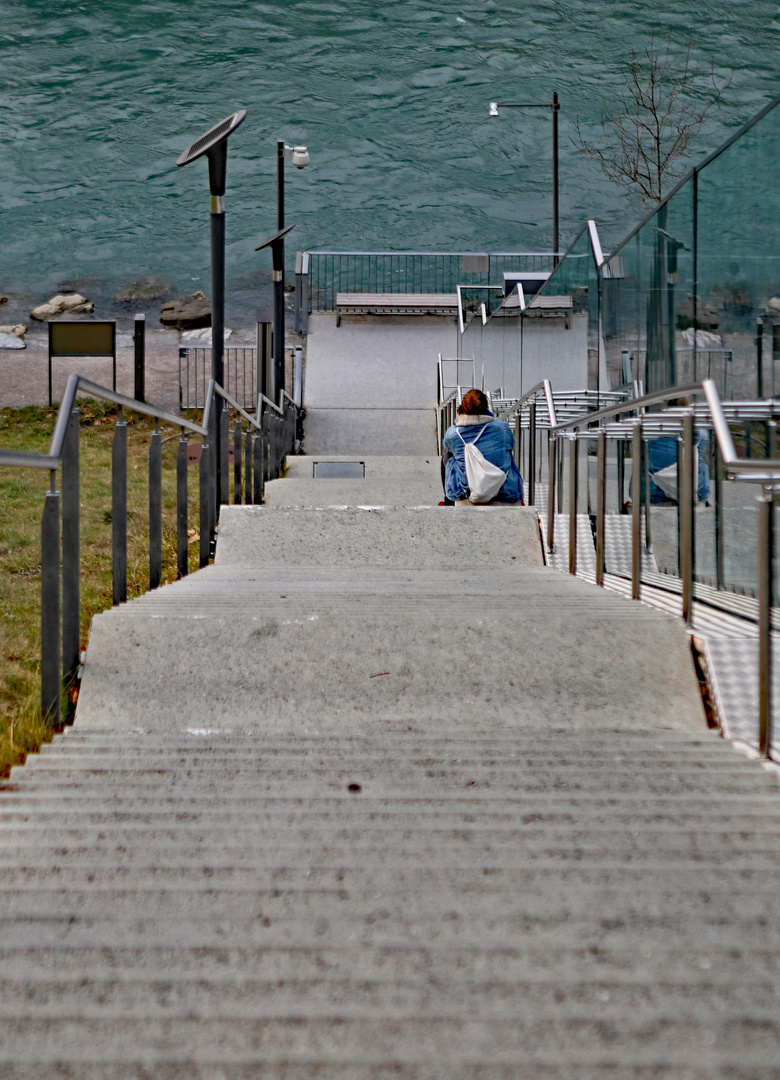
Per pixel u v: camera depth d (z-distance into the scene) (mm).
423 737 6902
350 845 4816
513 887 4418
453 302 47500
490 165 116062
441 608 8906
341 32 142500
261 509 15609
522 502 18078
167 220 98062
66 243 89938
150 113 121812
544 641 8016
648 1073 3215
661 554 12195
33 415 36500
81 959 3838
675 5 143375
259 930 4051
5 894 4328
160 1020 3441
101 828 5066
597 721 7648
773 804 5445
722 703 7422
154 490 11344
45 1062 3258
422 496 22906
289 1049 3352
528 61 135500
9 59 129500
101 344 37219
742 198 10453
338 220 103938
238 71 133000
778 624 7762
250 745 6688
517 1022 3426
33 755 6305
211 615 8172
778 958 3828
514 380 24375
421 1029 3412
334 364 44781
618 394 16141
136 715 7656
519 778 5945
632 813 5270
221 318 16547
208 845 4809
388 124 124812
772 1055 3297
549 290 21750
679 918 4113
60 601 7984
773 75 119625
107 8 141250
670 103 45062
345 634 8062
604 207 108062
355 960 3826
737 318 10633
